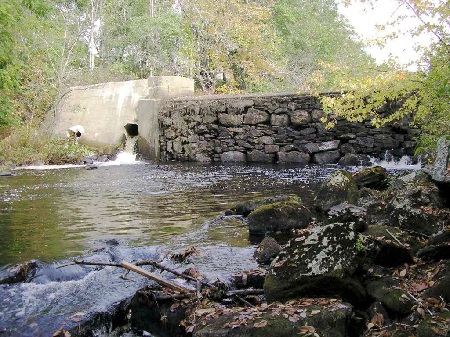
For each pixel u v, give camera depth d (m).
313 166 12.02
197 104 14.02
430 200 5.12
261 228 5.77
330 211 6.04
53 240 5.58
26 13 17.72
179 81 15.69
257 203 6.68
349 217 4.89
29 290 4.09
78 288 4.12
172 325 3.62
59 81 16.81
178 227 6.16
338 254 3.57
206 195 8.33
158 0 29.72
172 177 10.72
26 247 5.29
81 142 15.80
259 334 2.96
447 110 5.79
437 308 3.06
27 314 3.65
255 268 4.45
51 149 14.37
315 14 27.12
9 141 14.39
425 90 6.01
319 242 3.74
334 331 2.97
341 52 21.12
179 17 24.98
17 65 15.45
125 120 15.99
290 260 3.71
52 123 16.59
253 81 21.11
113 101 16.50
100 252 5.04
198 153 14.09
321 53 24.42
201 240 5.53
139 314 3.85
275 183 9.39
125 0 32.22
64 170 12.34
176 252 5.03
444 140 5.37
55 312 3.68
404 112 6.90
